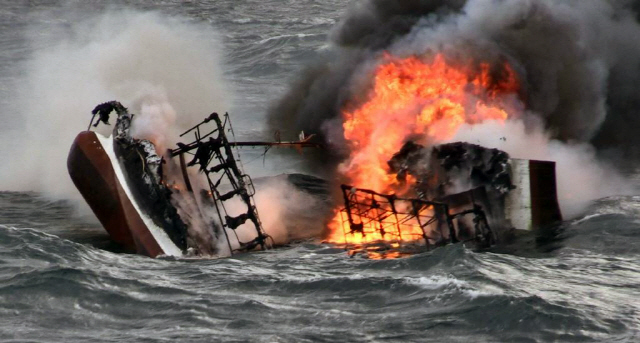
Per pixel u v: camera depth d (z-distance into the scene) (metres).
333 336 72.81
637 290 82.75
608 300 79.69
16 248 94.69
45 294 81.94
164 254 101.25
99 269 88.38
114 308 79.88
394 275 86.44
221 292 83.12
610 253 95.31
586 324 73.88
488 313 75.62
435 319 75.38
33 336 73.94
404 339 72.19
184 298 81.62
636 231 101.56
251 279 86.19
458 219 100.88
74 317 77.88
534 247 98.25
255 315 77.25
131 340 72.69
